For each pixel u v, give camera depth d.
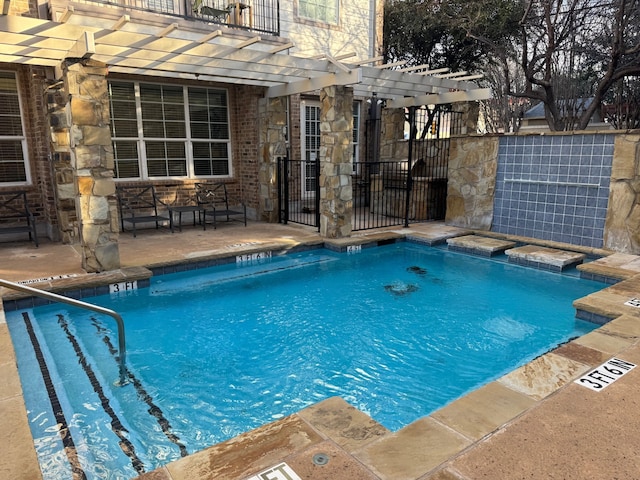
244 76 6.74
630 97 9.88
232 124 8.60
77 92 4.56
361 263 6.37
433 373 3.35
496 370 3.38
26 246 6.23
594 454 1.92
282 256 6.47
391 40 12.01
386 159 9.93
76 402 2.90
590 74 10.12
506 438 2.04
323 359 3.57
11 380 2.59
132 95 7.45
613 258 5.66
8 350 2.96
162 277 5.39
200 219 8.17
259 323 4.28
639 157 5.64
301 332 4.08
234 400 2.97
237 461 1.90
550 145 6.58
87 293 4.63
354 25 9.64
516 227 7.19
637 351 2.97
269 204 8.33
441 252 6.96
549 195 6.69
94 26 5.01
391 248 7.19
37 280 4.62
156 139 7.76
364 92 8.66
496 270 6.01
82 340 3.83
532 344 3.82
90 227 4.85
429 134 13.20
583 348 3.02
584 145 6.20
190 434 2.59
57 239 6.54
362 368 3.43
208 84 8.12
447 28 11.38
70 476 2.21
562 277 5.60
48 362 3.43
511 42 11.11
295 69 6.28
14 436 2.09
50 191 6.43
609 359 2.85
